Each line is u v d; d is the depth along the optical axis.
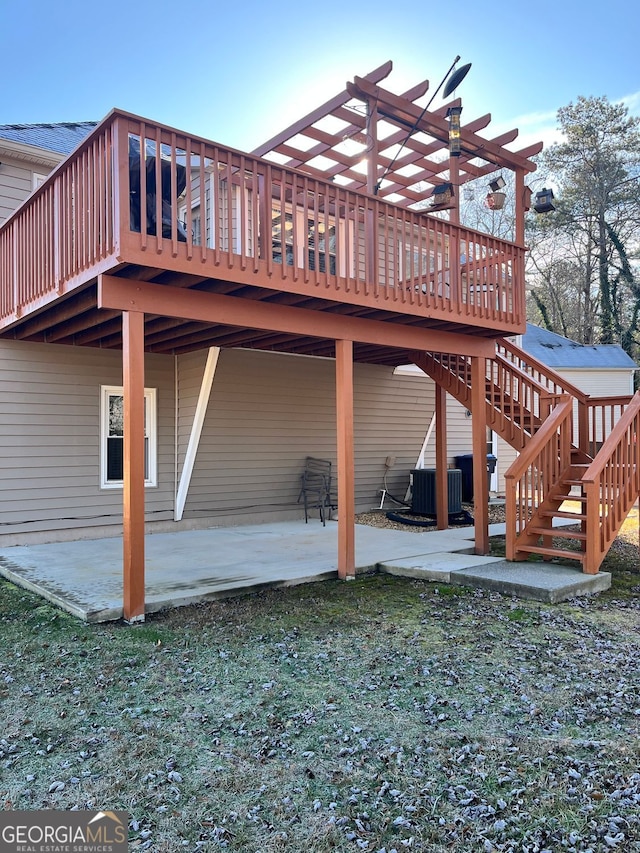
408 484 11.30
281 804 2.39
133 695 3.38
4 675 3.65
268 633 4.45
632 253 27.83
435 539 8.12
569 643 4.24
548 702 3.30
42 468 7.39
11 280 6.43
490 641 4.29
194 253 4.56
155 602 4.96
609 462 6.05
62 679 3.59
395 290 6.00
